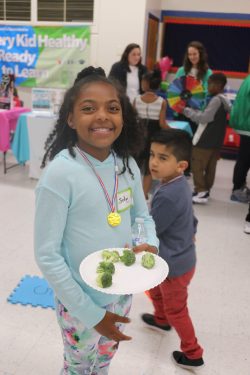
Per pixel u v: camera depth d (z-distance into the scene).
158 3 6.04
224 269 2.67
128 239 1.14
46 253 0.95
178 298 1.64
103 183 1.04
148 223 1.27
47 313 2.06
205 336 1.97
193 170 4.04
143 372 1.71
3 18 5.98
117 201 1.08
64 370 1.26
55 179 0.96
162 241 1.58
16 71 6.16
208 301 2.27
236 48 6.14
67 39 5.77
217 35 6.18
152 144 1.54
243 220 3.65
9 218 3.30
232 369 1.76
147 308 2.13
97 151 1.03
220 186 4.69
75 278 1.05
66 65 5.89
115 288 0.95
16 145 4.35
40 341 1.86
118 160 1.13
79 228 1.02
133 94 4.67
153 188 3.93
